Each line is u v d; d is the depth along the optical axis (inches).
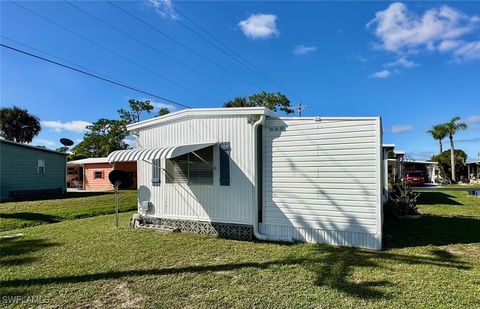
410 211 565.6
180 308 206.7
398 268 277.7
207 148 446.0
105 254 336.8
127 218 593.6
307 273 267.9
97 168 1503.4
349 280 249.8
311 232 382.0
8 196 997.2
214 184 439.5
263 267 286.8
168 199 483.2
